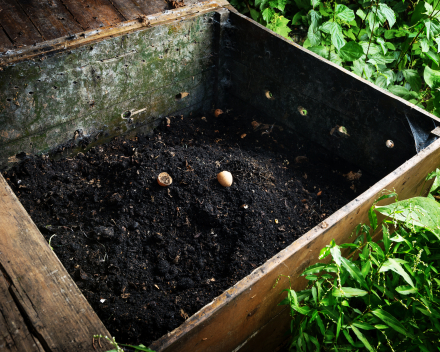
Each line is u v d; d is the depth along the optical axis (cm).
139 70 143
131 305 108
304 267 101
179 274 117
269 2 184
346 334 94
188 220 126
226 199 130
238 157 147
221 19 152
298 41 202
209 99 171
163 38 143
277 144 159
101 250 121
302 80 146
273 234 124
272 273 90
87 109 139
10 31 127
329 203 138
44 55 122
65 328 74
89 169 142
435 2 181
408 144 129
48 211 130
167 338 78
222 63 164
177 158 139
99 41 129
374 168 142
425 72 163
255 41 151
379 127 134
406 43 185
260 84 159
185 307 107
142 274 116
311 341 101
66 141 141
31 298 77
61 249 120
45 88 127
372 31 173
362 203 104
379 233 131
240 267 116
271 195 134
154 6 147
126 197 130
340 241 109
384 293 96
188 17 145
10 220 86
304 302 101
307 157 155
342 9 168
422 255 107
